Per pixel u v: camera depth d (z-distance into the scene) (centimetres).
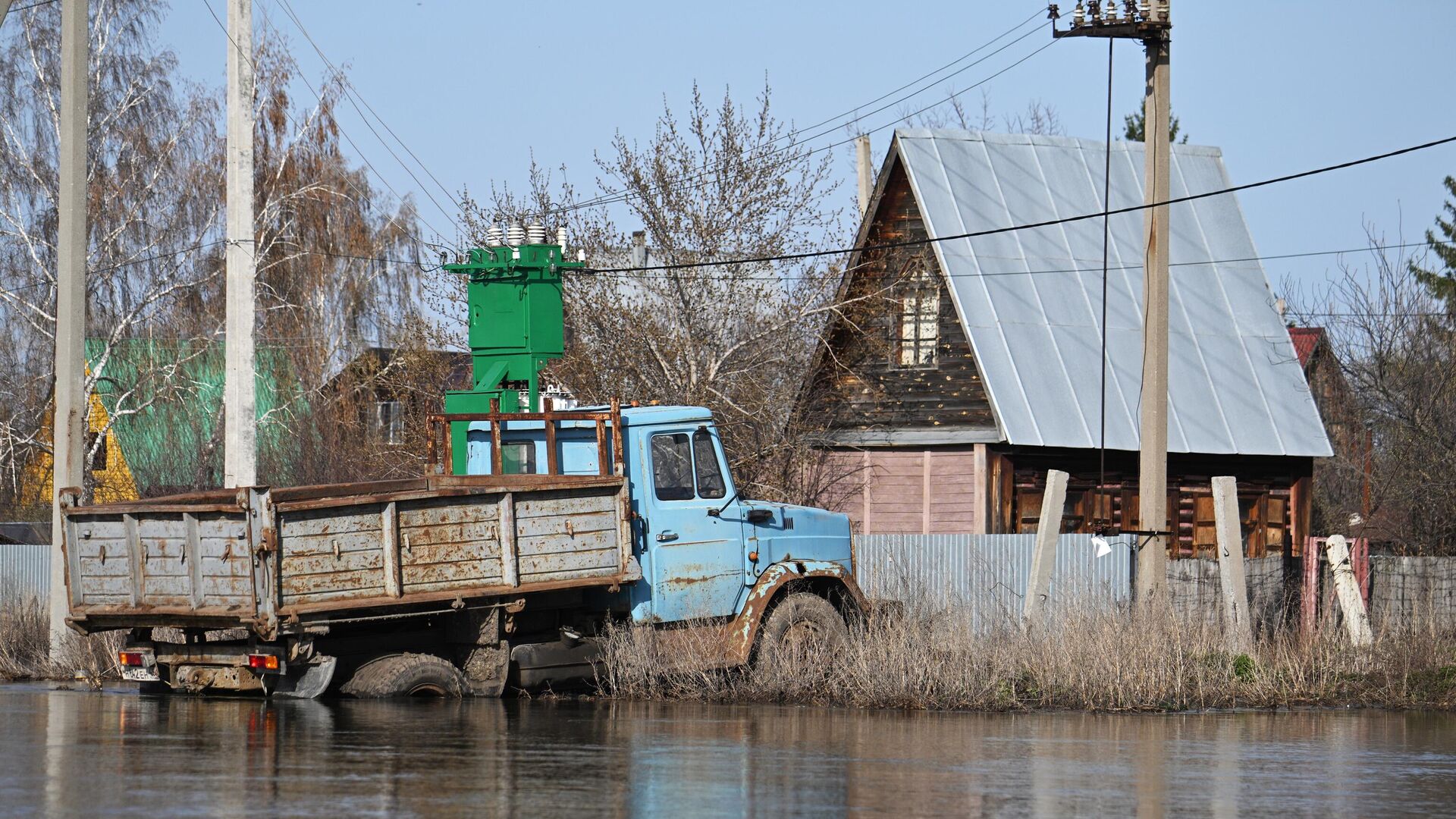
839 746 2203
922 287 5153
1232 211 5862
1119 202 5659
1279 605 4025
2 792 1692
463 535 2627
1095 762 2108
